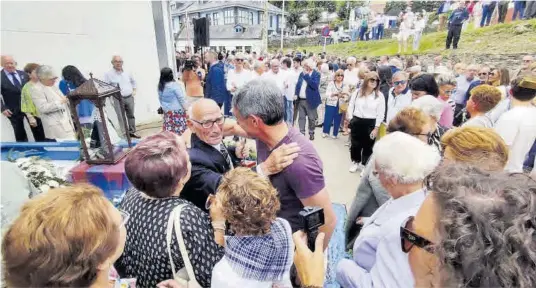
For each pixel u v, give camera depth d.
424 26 9.27
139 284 1.15
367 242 1.23
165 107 4.63
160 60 7.22
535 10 6.69
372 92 3.93
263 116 1.32
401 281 0.97
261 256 0.98
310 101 5.63
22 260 0.64
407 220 0.78
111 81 5.49
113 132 2.18
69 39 5.57
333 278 1.75
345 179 4.25
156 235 1.06
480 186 0.60
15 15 4.89
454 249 0.52
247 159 2.48
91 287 0.72
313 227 1.08
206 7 33.09
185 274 1.07
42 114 3.90
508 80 4.68
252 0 30.17
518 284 0.47
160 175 1.09
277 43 17.92
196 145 1.66
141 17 6.62
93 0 5.78
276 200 1.03
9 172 1.55
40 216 0.68
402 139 1.31
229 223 1.04
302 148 1.34
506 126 2.02
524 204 0.52
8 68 4.24
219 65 6.40
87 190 0.79
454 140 1.38
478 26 7.84
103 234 0.72
